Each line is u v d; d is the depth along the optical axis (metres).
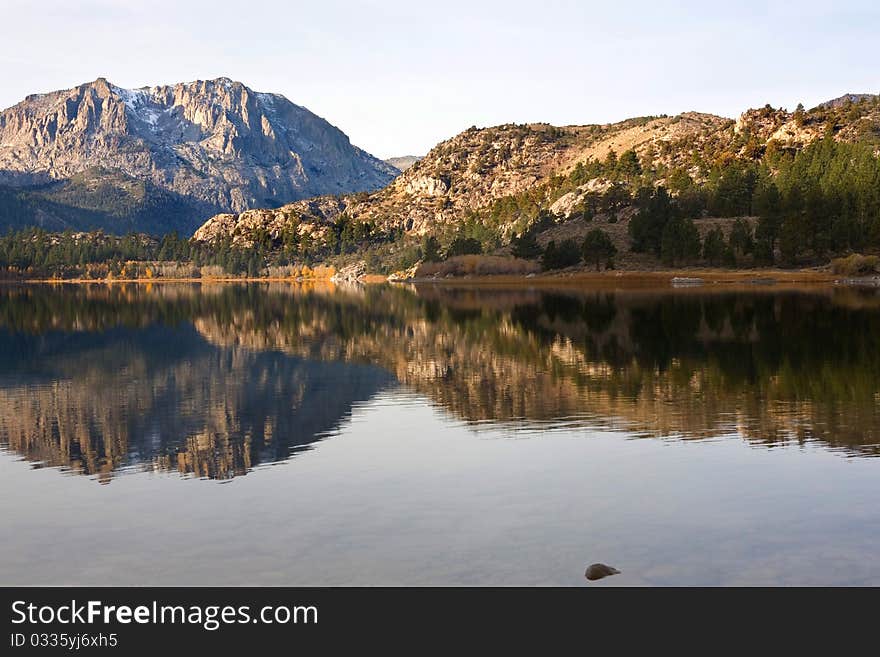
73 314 127.19
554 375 50.78
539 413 39.06
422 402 43.44
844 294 128.25
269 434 36.34
